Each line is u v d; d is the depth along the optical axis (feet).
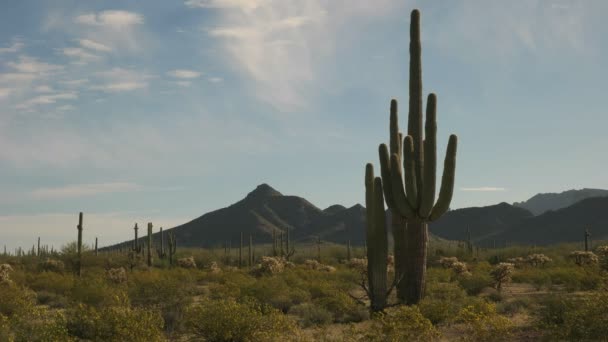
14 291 53.11
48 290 95.40
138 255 165.48
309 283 88.17
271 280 77.15
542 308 55.72
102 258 157.38
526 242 555.28
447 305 55.83
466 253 209.26
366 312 64.03
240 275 112.57
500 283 99.30
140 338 40.57
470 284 94.43
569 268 113.19
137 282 88.53
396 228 65.51
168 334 49.96
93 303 66.90
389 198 65.10
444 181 62.44
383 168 65.36
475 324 43.19
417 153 64.44
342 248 255.09
